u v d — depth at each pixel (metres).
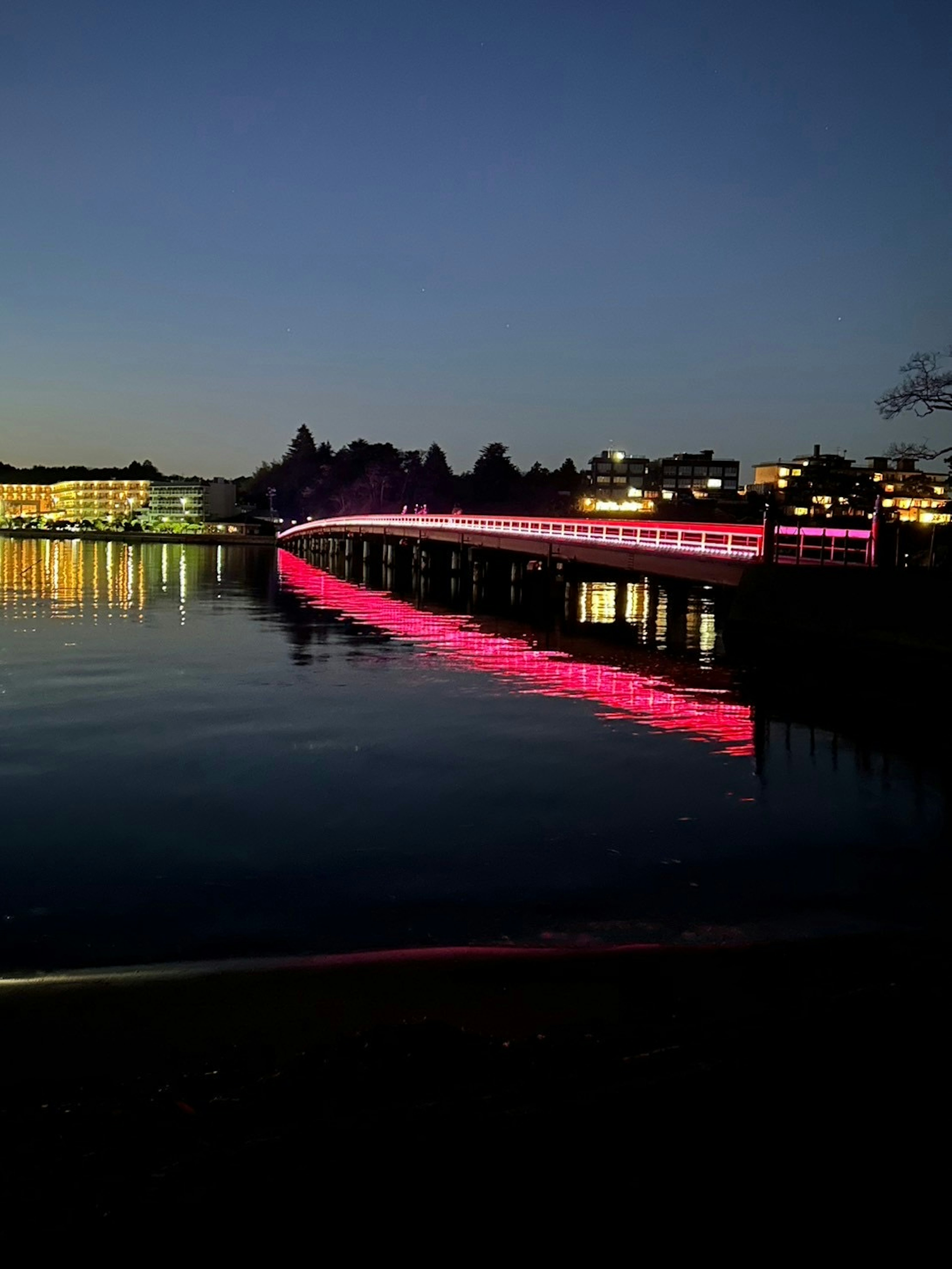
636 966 6.57
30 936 7.75
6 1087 4.60
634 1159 3.12
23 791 13.18
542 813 12.22
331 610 47.12
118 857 10.21
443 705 20.66
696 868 9.81
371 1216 2.87
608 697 21.91
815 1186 2.93
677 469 123.06
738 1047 4.07
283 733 17.44
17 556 104.38
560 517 126.06
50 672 24.64
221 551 138.62
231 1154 3.34
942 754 16.03
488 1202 2.90
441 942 7.52
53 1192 3.17
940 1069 3.80
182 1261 2.74
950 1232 2.70
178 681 23.48
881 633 22.11
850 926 7.96
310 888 9.13
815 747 16.48
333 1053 4.57
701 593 53.81
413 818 11.93
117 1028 5.46
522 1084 3.87
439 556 76.25
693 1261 2.58
